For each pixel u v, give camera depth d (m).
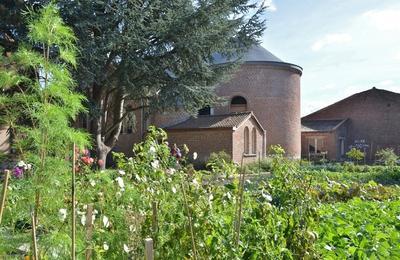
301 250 3.29
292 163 4.14
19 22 13.95
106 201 3.17
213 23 15.80
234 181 3.38
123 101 20.56
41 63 2.55
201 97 16.77
